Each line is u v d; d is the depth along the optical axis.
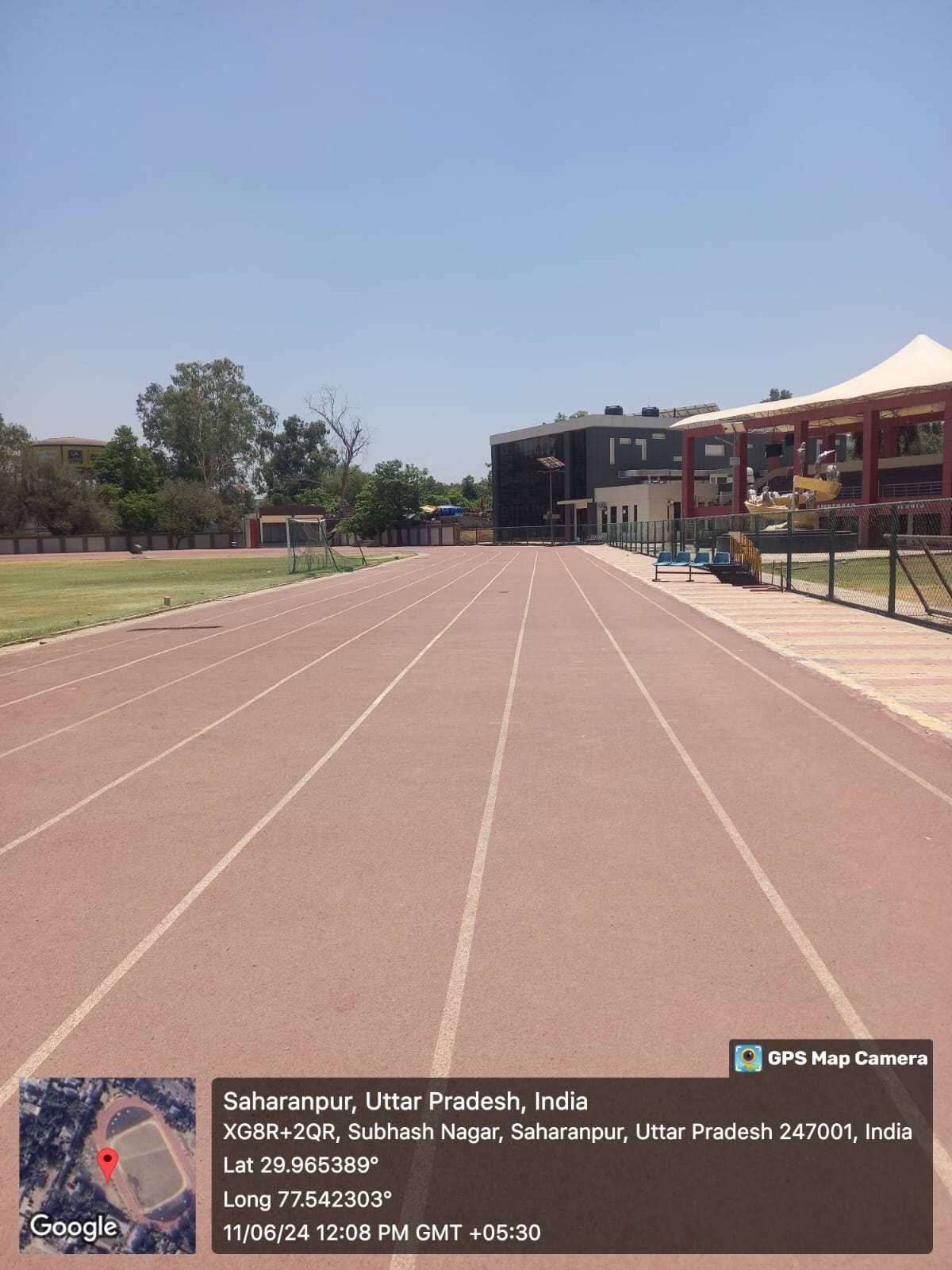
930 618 14.60
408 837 5.35
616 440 81.00
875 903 4.27
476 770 6.70
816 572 26.80
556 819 5.57
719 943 3.91
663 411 86.44
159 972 3.83
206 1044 3.29
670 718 8.19
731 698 8.96
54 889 4.77
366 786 6.40
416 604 20.80
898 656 11.11
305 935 4.12
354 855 5.09
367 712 8.89
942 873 4.60
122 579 38.53
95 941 4.14
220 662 12.57
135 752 7.62
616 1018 3.36
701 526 36.75
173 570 46.25
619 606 18.67
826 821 5.39
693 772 6.45
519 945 3.96
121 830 5.66
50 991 3.70
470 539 87.38
